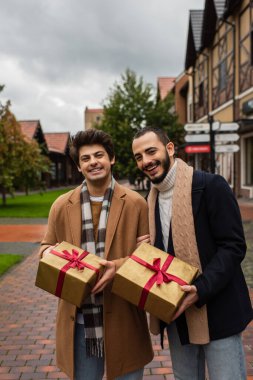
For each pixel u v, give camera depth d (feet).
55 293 6.51
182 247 6.75
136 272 6.34
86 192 7.47
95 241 7.27
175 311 6.15
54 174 159.74
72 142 7.45
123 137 85.10
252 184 63.36
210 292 6.26
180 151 92.22
